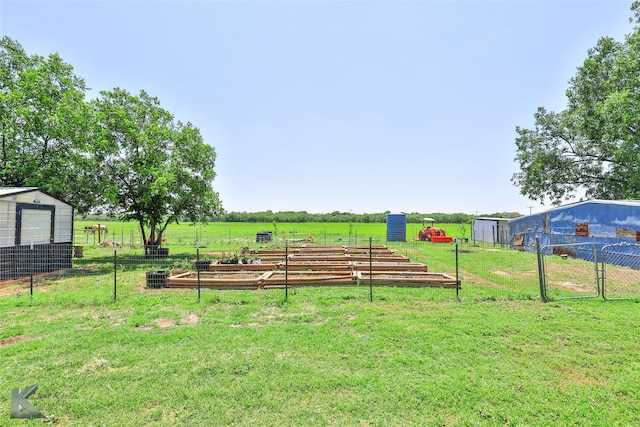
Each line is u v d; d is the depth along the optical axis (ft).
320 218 284.61
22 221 39.58
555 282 36.45
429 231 107.96
